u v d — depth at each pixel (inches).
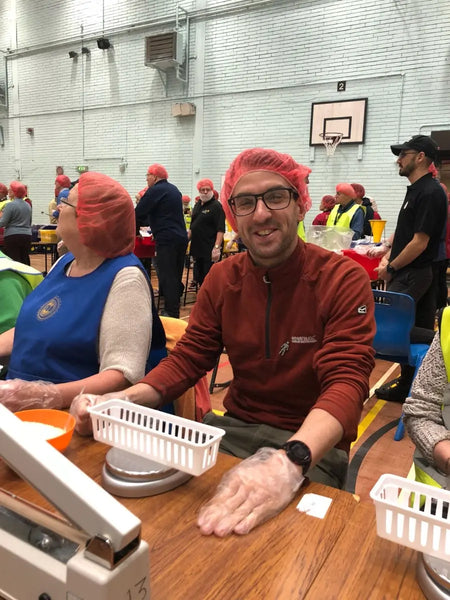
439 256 119.9
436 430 40.6
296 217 46.6
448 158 264.5
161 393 46.6
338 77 294.2
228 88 332.8
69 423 36.8
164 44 339.6
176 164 363.9
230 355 50.5
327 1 290.2
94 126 400.8
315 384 47.2
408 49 272.2
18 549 18.7
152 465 31.4
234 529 26.6
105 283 53.3
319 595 22.4
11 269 69.0
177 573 23.5
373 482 82.4
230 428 50.2
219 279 50.6
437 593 21.8
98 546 17.0
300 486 31.7
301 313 46.3
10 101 450.3
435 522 22.6
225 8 323.6
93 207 52.9
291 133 315.3
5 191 314.8
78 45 393.7
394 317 91.1
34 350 54.4
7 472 32.6
